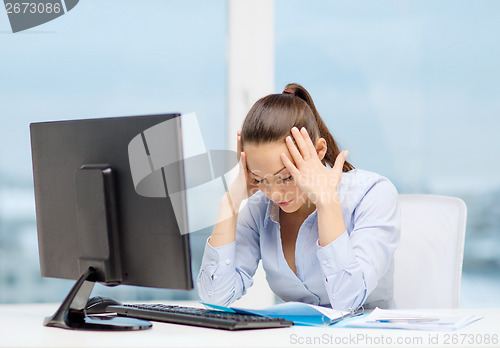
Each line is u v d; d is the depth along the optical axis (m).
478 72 2.86
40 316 1.40
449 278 1.79
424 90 2.85
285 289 1.73
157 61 2.77
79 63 2.72
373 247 1.53
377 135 2.84
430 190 2.84
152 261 1.19
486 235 2.83
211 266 1.58
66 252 1.32
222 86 2.82
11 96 2.67
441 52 2.86
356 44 2.84
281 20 2.83
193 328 1.16
